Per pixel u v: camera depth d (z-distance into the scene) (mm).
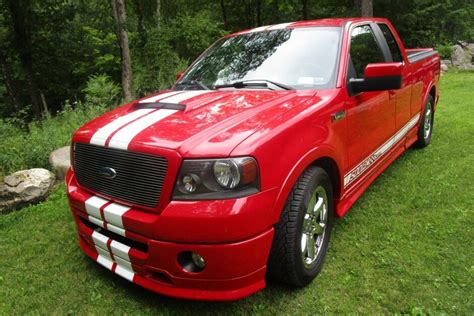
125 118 2781
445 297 2629
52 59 17203
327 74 3230
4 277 3166
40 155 5551
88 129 2818
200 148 2230
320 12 25453
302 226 2588
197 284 2309
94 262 3295
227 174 2180
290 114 2639
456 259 3033
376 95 3654
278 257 2559
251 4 27031
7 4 15109
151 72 15953
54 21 15945
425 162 5152
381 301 2625
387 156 4223
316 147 2689
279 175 2369
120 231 2475
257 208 2229
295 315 2559
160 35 17625
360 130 3395
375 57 3922
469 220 3609
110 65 20484
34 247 3604
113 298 2818
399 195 4211
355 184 3475
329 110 2906
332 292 2750
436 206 3920
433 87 5668
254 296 2738
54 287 2984
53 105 22766
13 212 4418
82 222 2891
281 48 3584
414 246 3240
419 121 5277
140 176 2359
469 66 17344
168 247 2254
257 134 2350
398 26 21438
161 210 2287
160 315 2625
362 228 3568
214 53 4016
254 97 2959
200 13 22188
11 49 16344
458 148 5641
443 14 22453
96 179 2660
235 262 2227
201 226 2158
